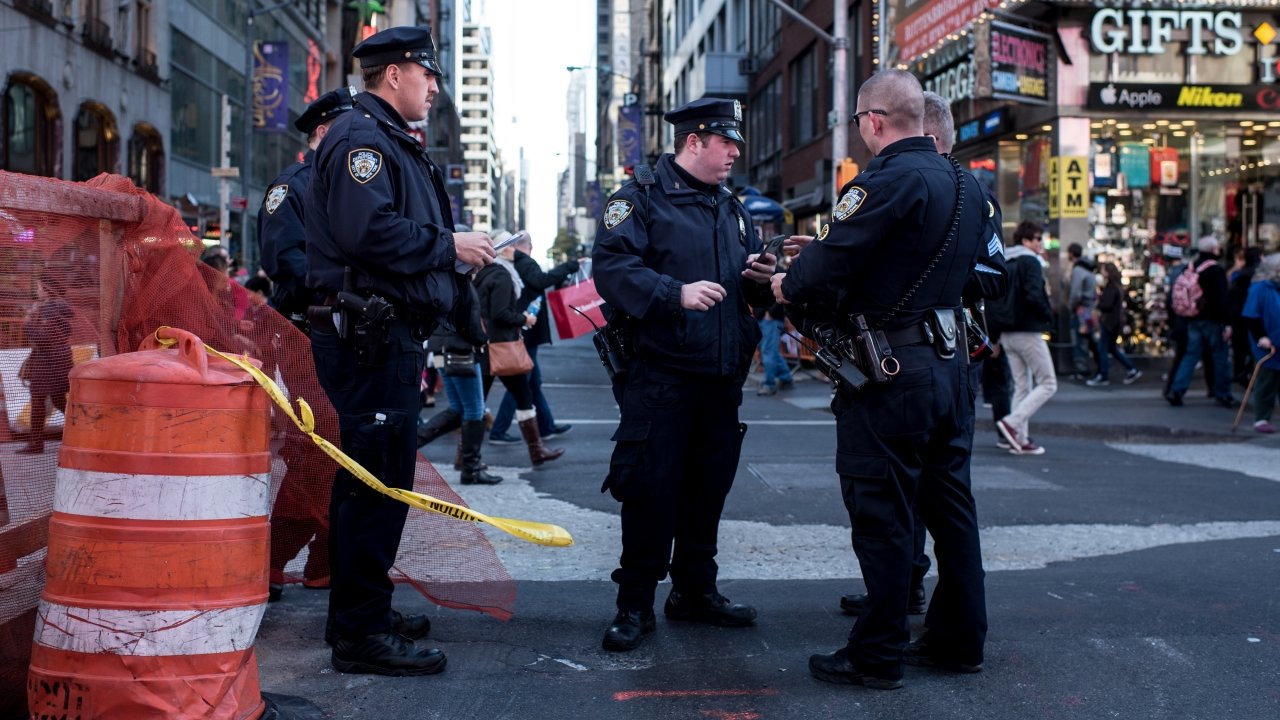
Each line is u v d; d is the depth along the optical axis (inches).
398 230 142.2
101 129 1237.7
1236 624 176.6
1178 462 360.5
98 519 112.3
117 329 139.1
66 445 114.6
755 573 212.1
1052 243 686.5
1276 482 319.6
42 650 114.4
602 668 155.3
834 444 399.2
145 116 1334.9
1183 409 520.1
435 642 165.8
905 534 148.5
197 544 113.7
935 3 761.0
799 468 338.6
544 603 188.4
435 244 145.9
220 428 114.9
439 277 152.1
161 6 1380.4
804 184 1165.1
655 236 167.9
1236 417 481.7
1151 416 490.6
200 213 1464.1
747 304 176.2
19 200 123.0
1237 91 669.3
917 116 151.3
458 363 303.1
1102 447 398.3
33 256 125.9
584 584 201.9
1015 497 294.2
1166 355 711.1
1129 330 706.8
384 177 144.2
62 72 1118.4
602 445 397.1
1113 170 687.1
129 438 112.1
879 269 147.5
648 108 2330.2
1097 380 647.8
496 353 326.3
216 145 1622.8
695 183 171.8
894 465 147.6
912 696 145.6
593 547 231.6
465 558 166.2
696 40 1881.2
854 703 142.9
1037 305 370.3
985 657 161.0
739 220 177.6
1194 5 668.7
